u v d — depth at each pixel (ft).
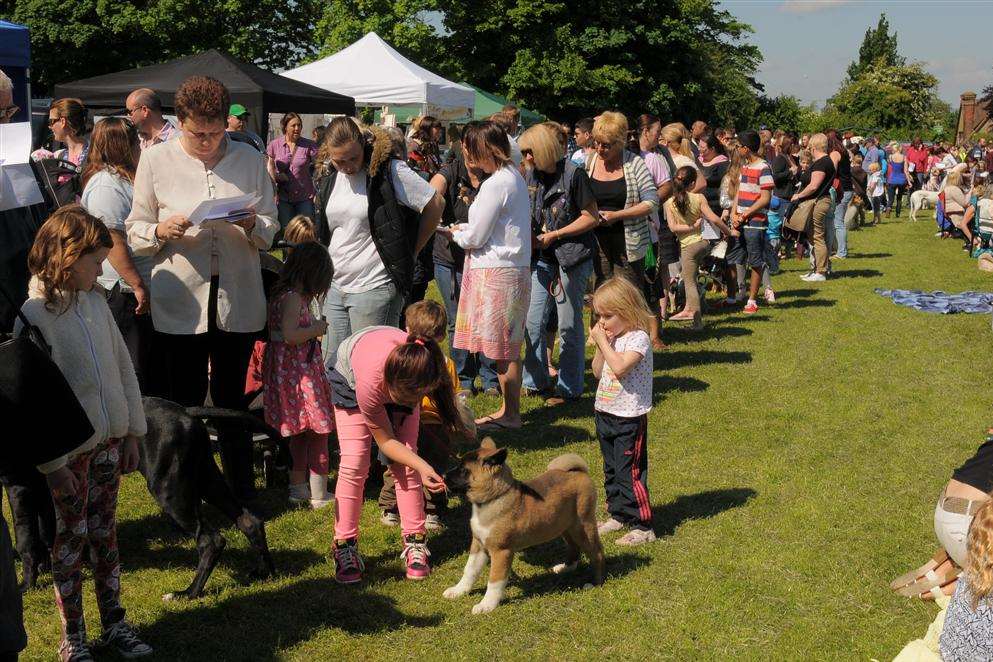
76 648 11.04
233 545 15.02
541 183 21.21
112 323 11.34
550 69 112.88
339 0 100.94
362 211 17.13
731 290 35.47
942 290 39.75
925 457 19.43
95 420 10.70
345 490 13.64
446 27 117.70
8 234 14.73
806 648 11.90
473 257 19.42
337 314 17.72
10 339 10.30
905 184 79.05
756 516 16.19
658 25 122.52
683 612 12.80
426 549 14.16
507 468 12.66
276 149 38.01
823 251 41.63
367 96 45.83
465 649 11.89
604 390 14.90
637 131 29.04
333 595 13.32
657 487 17.61
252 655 11.69
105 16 99.04
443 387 13.98
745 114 162.91
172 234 14.57
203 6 103.91
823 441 20.38
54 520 12.37
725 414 22.18
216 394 16.37
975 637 8.77
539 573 14.14
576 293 21.76
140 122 19.66
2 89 14.11
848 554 14.66
